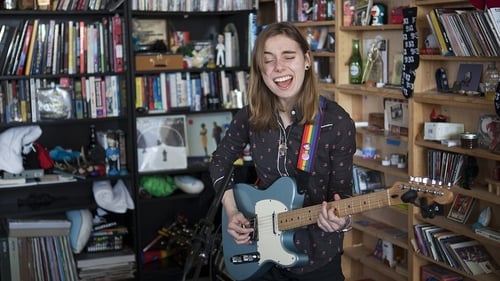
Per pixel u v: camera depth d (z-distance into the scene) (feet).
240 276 8.77
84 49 14.08
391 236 12.32
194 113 15.07
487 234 10.19
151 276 14.66
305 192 8.19
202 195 15.14
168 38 15.30
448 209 11.37
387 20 12.41
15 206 14.35
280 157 8.23
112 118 14.35
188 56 15.11
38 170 13.93
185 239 14.79
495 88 10.16
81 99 14.21
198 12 14.69
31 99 13.87
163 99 14.75
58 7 13.85
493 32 9.43
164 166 14.82
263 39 7.83
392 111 12.42
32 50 13.74
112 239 14.78
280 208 8.20
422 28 11.17
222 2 14.85
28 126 14.15
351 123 7.91
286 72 7.71
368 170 13.10
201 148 15.47
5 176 13.69
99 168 14.40
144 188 14.75
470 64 10.75
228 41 15.23
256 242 8.51
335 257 8.26
